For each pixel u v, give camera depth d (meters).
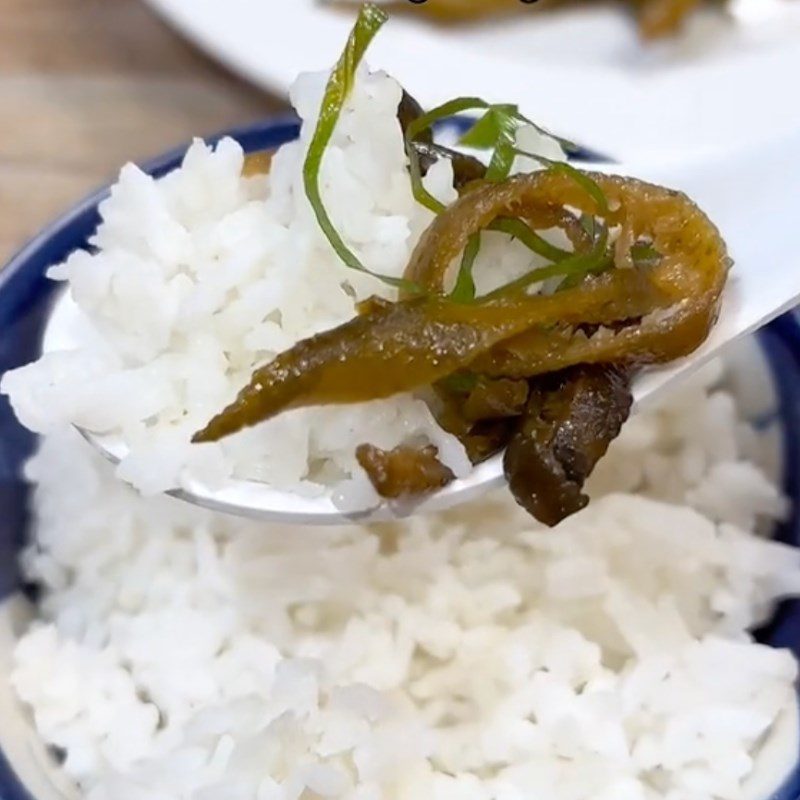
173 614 0.26
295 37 0.33
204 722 0.24
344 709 0.24
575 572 0.25
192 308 0.23
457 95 0.33
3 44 0.36
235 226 0.23
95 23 0.37
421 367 0.21
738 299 0.24
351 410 0.22
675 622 0.25
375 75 0.24
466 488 0.22
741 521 0.27
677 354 0.23
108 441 0.23
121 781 0.24
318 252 0.23
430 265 0.22
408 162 0.23
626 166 0.26
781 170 0.25
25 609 0.26
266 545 0.26
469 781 0.24
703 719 0.24
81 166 0.33
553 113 0.33
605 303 0.22
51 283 0.26
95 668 0.25
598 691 0.24
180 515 0.26
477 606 0.26
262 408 0.21
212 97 0.35
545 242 0.22
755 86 0.33
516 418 0.22
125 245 0.24
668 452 0.28
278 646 0.25
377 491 0.22
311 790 0.23
